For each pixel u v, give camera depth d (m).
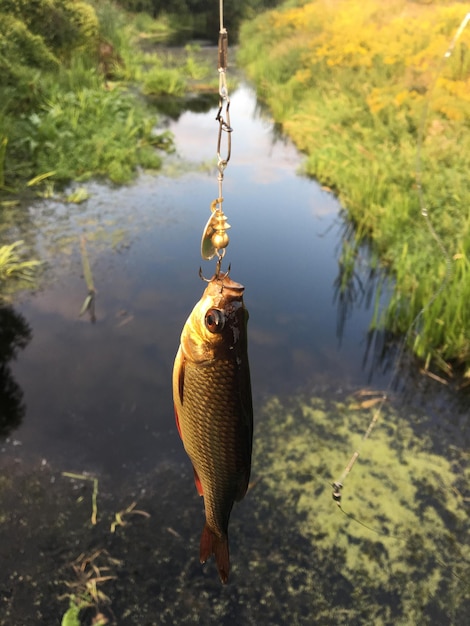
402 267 0.93
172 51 3.34
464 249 0.87
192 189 1.39
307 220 1.26
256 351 0.82
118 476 0.62
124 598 0.51
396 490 0.62
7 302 0.89
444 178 1.10
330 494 0.61
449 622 0.50
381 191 1.22
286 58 2.54
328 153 1.55
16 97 1.58
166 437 0.67
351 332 0.88
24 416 0.69
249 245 1.14
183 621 0.50
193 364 0.22
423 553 0.56
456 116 1.37
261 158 1.66
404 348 0.83
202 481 0.24
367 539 0.57
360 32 2.24
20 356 0.78
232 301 0.22
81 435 0.67
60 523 0.57
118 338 0.83
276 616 0.50
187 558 0.55
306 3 3.49
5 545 0.55
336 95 1.91
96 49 2.27
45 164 1.38
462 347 0.79
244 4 4.60
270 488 0.62
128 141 1.59
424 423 0.71
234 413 0.23
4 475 0.61
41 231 1.13
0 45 1.69
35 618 0.49
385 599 0.52
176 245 1.12
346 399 0.74
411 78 1.66
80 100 1.71
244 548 0.56
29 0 1.95
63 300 0.91
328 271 1.05
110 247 1.09
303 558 0.55
